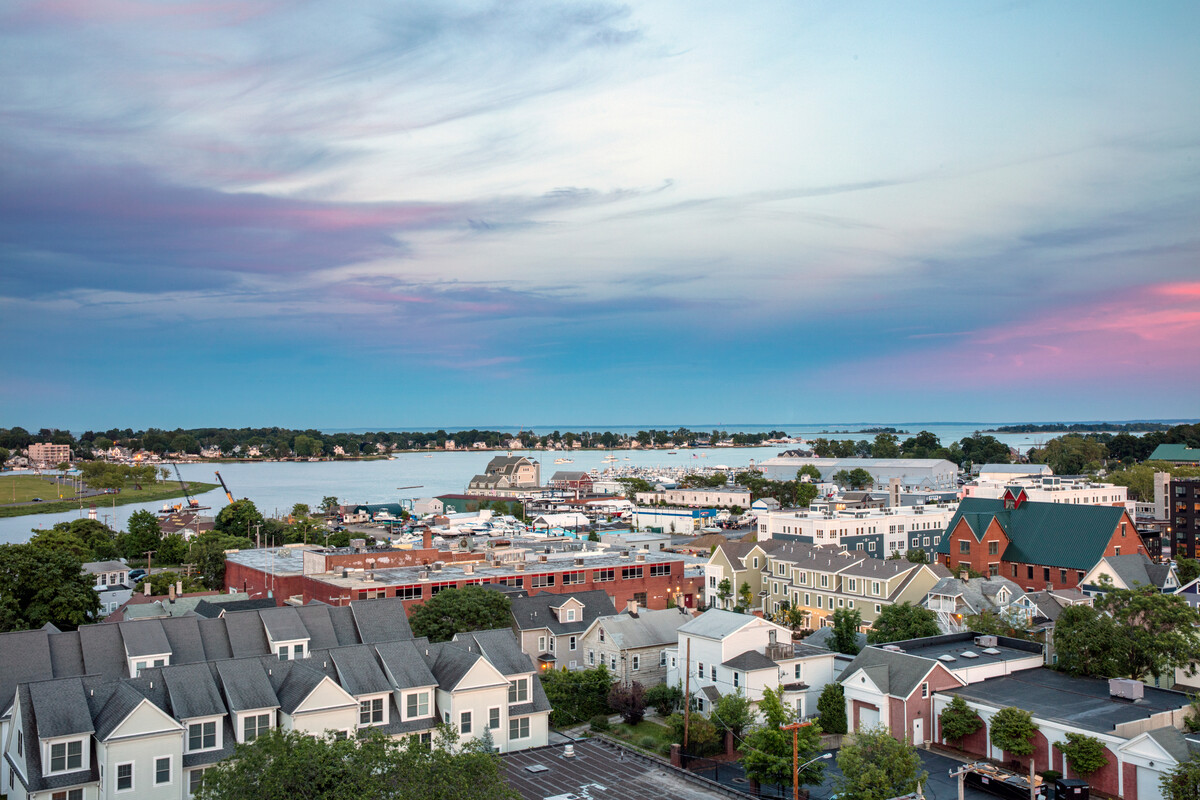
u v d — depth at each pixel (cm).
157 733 6494
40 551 11344
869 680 8144
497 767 5856
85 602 11188
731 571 15475
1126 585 13862
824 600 14312
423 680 7719
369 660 7750
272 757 5478
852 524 17438
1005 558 15850
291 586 13262
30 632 7706
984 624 10556
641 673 10244
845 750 6675
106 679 7569
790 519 17912
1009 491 16350
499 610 10850
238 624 8594
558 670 9775
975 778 7150
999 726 7506
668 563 14950
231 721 6969
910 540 18188
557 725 9188
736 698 8419
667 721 9019
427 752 5756
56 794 6316
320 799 5278
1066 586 14862
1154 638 8525
